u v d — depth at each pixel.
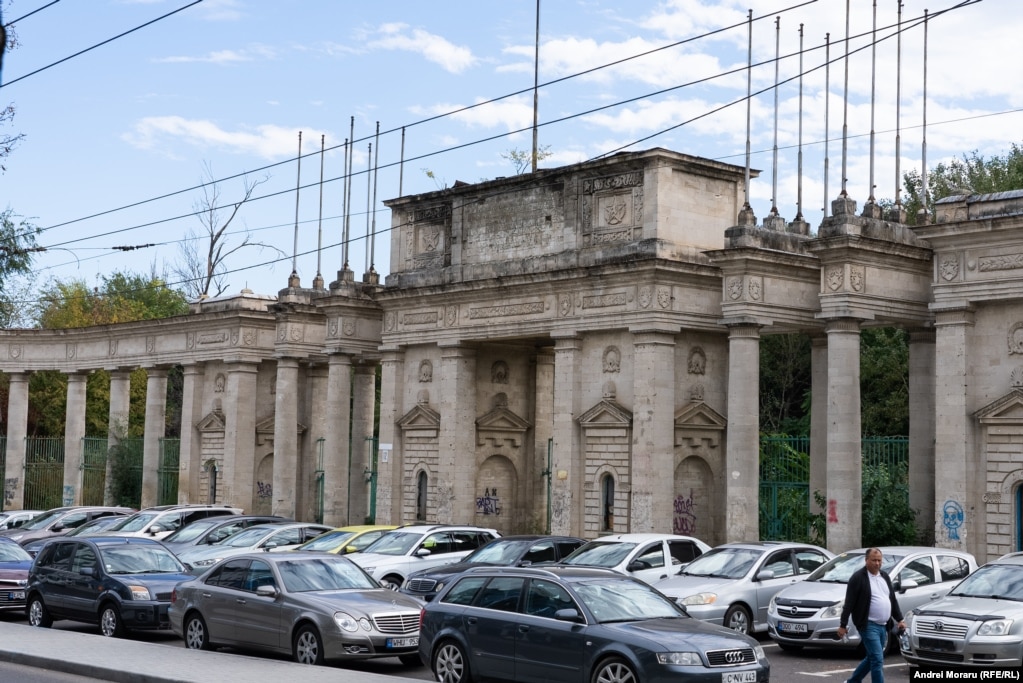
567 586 21.88
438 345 54.28
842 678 24.70
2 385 99.88
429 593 33.50
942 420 38.47
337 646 25.05
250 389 66.56
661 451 45.62
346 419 59.53
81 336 77.44
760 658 20.70
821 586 28.62
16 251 57.84
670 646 19.97
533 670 21.41
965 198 38.59
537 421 56.31
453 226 54.50
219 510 51.78
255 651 27.78
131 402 97.81
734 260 43.44
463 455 53.28
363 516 63.28
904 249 42.03
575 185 49.25
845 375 40.78
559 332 49.19
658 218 46.06
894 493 46.72
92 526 51.28
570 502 48.28
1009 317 37.72
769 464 58.56
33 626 31.34
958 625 24.00
